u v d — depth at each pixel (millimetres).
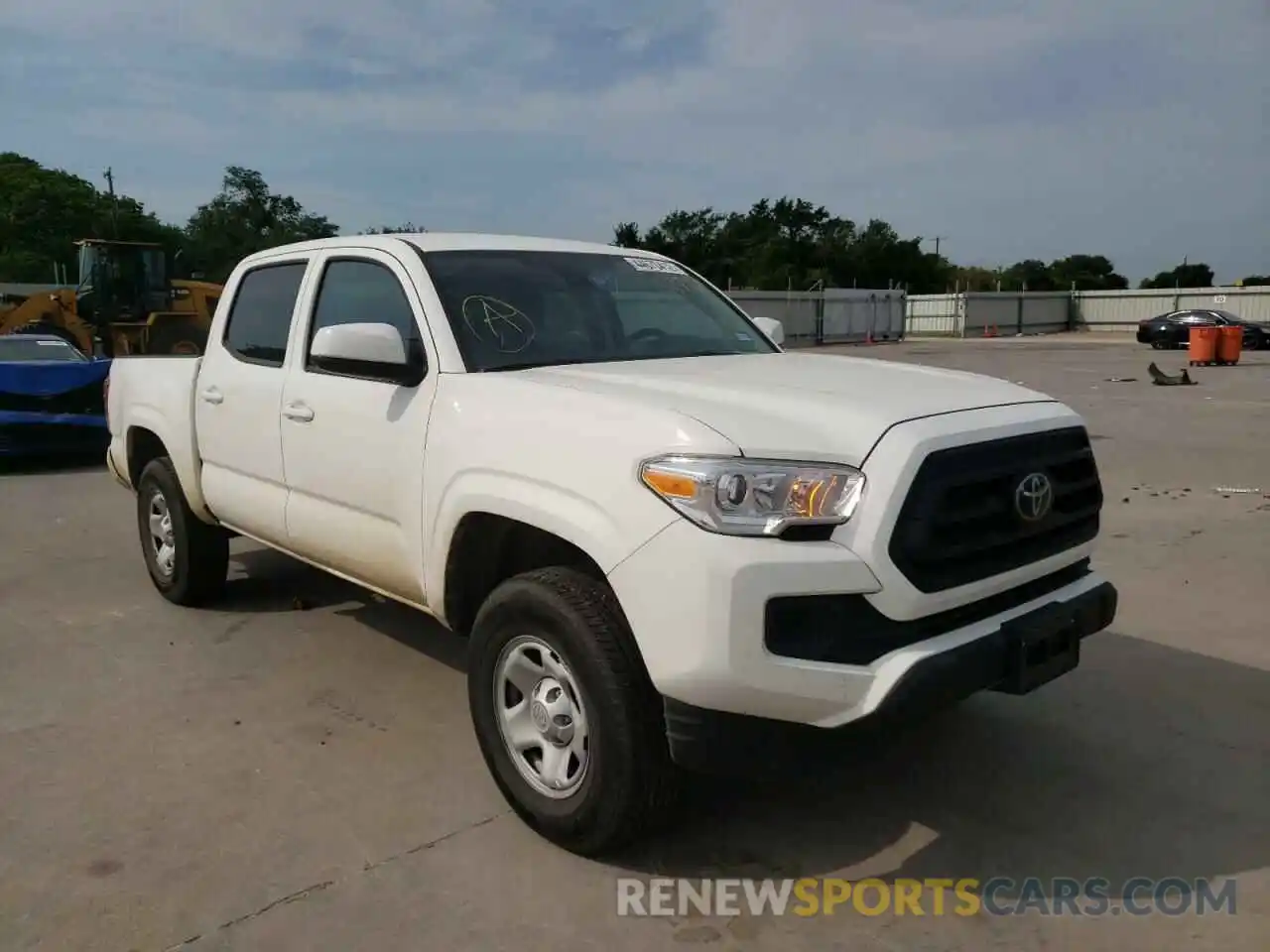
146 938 2840
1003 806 3566
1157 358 30125
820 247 81562
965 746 4020
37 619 5648
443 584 3666
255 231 84062
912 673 2793
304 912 2955
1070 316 58125
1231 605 5703
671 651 2803
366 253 4305
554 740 3248
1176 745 4020
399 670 4859
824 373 3676
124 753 3992
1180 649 5047
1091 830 3412
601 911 2965
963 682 2906
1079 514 3391
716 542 2740
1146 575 6305
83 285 19344
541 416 3262
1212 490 8977
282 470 4559
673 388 3320
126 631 5449
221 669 4879
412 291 3982
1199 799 3605
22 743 4078
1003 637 3031
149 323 19609
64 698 4535
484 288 4035
